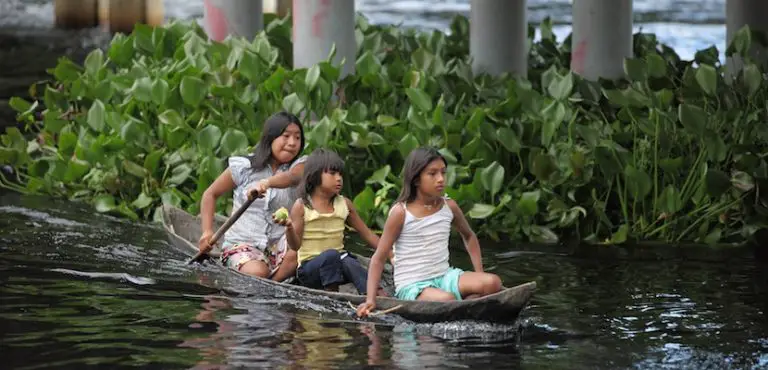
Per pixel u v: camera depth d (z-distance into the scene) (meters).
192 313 15.33
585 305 16.25
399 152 21.59
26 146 24.48
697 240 20.47
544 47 32.16
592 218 20.69
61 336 14.22
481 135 21.66
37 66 44.69
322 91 22.42
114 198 22.42
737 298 16.67
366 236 16.88
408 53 28.80
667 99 22.20
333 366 13.13
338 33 24.02
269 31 28.50
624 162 20.77
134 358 13.38
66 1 58.34
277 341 14.10
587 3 26.98
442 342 14.18
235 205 18.23
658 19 63.00
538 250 19.84
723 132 21.91
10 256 18.48
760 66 22.64
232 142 21.41
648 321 15.41
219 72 23.22
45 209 22.25
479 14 28.30
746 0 26.55
